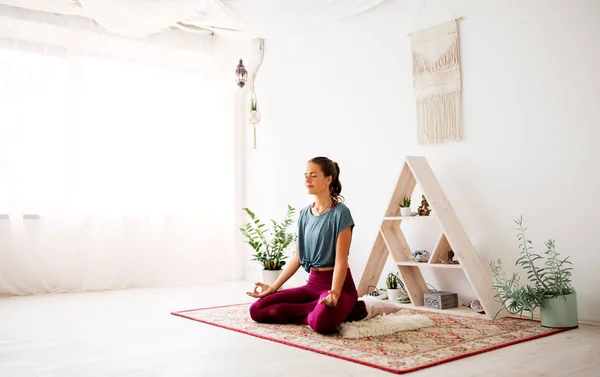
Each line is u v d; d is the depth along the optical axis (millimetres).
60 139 4887
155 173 5367
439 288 3900
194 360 2377
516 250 3490
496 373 2119
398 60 4246
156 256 5305
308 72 5062
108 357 2453
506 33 3576
